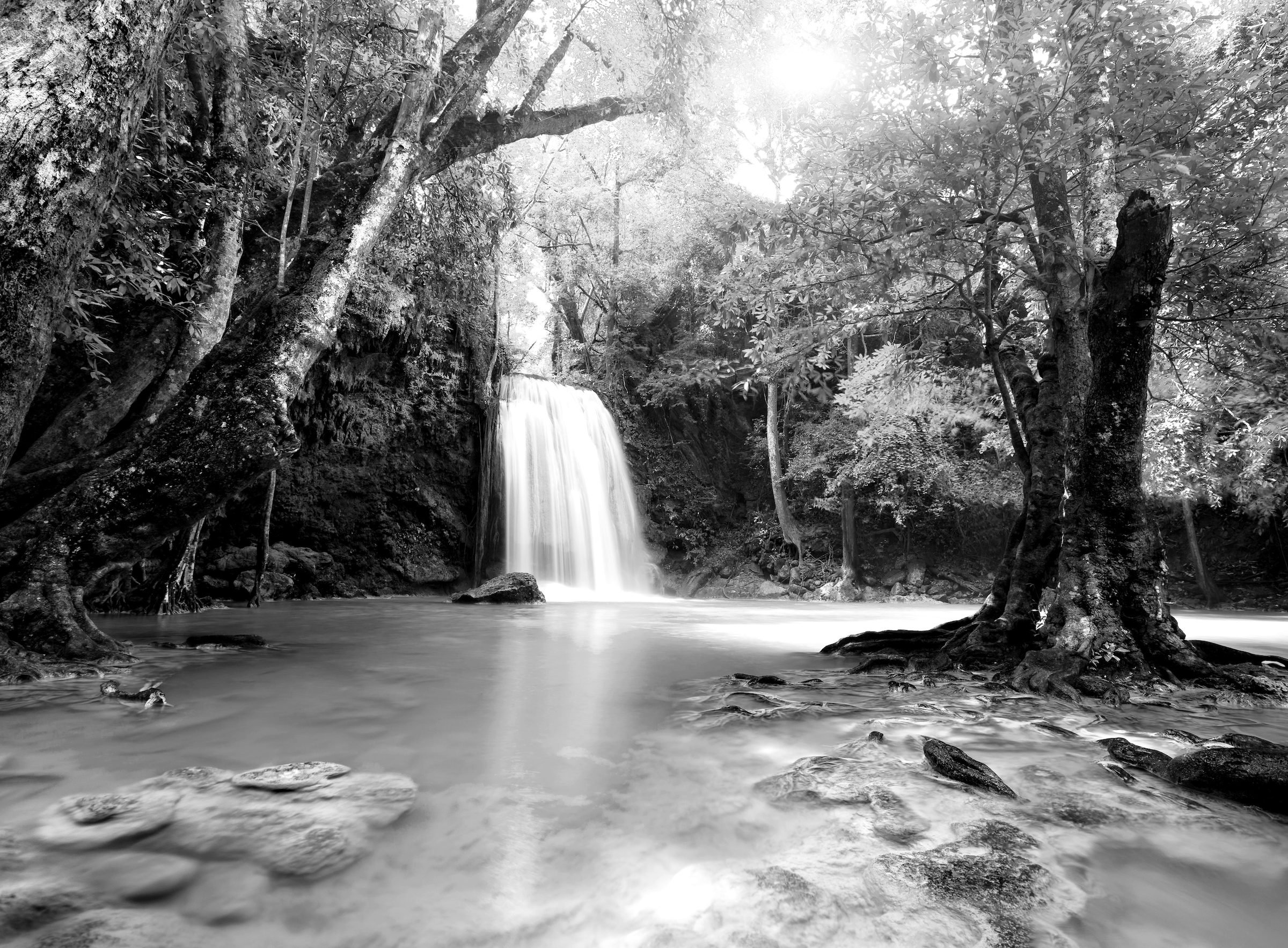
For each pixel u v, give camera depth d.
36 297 3.23
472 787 2.14
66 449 5.82
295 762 2.35
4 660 3.81
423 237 12.18
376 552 17.03
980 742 2.82
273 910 1.36
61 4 3.17
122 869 1.52
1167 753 2.67
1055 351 5.22
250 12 8.31
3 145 3.04
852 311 6.16
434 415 18.47
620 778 2.26
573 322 30.06
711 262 25.34
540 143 24.20
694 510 26.02
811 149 5.34
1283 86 4.18
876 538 25.06
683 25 11.17
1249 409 7.09
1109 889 1.51
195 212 6.79
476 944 1.25
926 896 1.43
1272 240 4.53
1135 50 3.94
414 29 9.17
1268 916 1.41
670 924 1.31
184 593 9.88
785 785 2.17
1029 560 5.12
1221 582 23.00
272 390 4.53
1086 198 5.01
